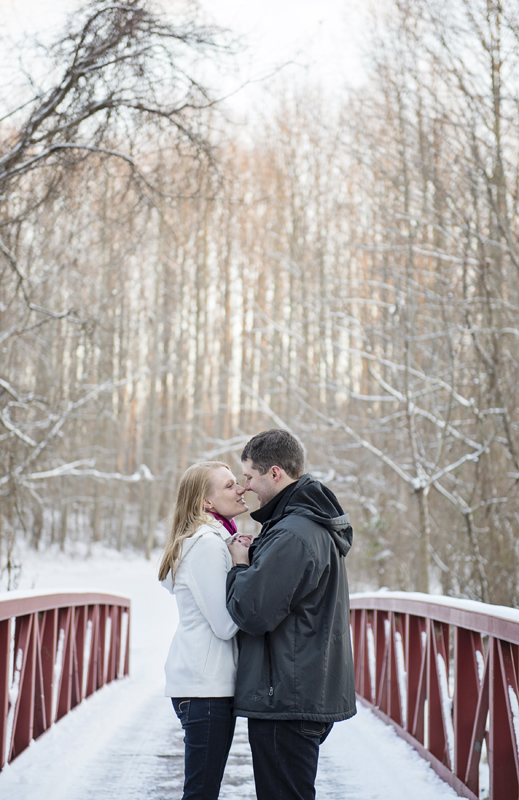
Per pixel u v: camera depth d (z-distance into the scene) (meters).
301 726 2.06
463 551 11.19
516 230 9.59
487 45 9.20
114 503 30.77
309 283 18.67
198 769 2.17
